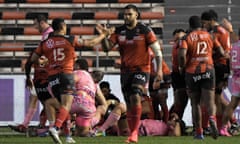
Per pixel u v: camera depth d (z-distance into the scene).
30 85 29.95
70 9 74.44
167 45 63.03
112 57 65.81
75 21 71.75
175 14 72.31
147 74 27.77
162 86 40.50
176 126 37.78
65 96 27.19
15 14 72.69
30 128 38.75
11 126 38.50
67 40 27.17
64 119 27.02
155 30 68.81
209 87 31.39
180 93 39.78
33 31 70.06
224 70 37.75
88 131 35.59
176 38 39.38
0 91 45.44
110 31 27.91
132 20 27.59
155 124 38.16
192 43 31.45
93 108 35.03
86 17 71.69
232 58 35.12
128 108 28.31
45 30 33.91
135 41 27.45
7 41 70.12
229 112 35.97
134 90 27.41
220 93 38.28
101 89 40.44
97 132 36.44
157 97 40.50
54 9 74.56
